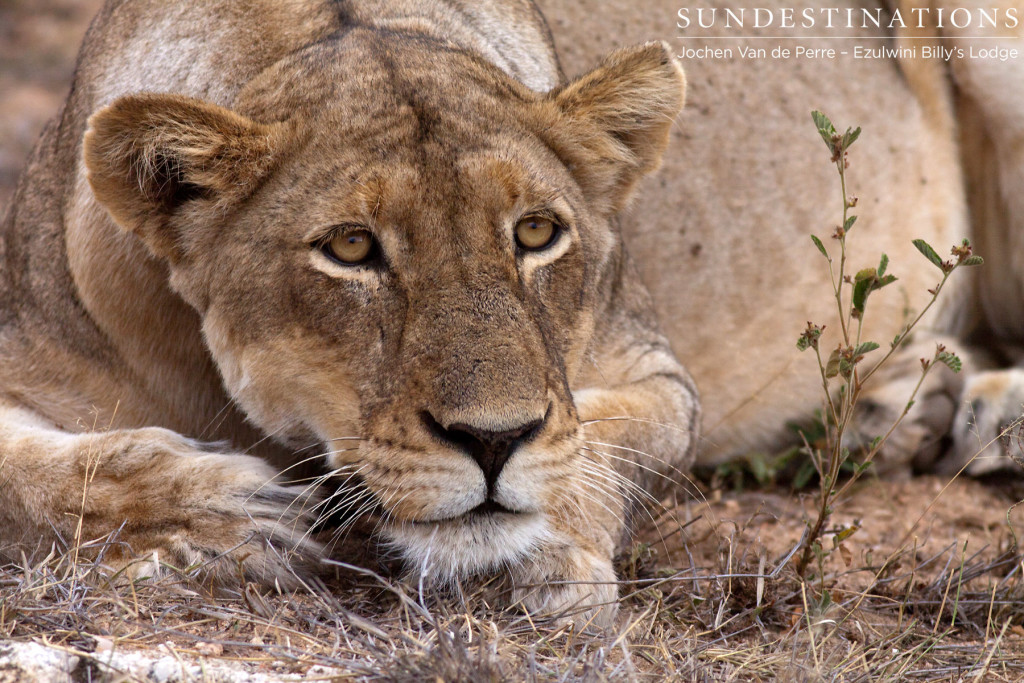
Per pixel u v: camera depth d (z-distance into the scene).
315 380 5.59
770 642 5.61
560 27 8.84
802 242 9.19
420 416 5.24
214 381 6.59
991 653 5.38
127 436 5.98
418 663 4.59
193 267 5.93
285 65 6.04
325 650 4.88
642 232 8.74
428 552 5.29
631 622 5.60
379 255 5.47
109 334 6.50
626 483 6.50
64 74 19.61
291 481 6.12
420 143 5.51
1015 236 9.52
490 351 5.23
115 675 4.51
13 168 15.40
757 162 9.07
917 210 9.49
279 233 5.57
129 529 5.73
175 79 6.44
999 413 8.77
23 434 6.19
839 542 6.32
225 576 5.60
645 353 7.57
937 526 7.88
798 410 9.32
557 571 5.61
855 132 6.01
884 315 9.38
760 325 9.16
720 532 7.43
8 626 4.80
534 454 5.27
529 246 5.70
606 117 6.20
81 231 6.42
